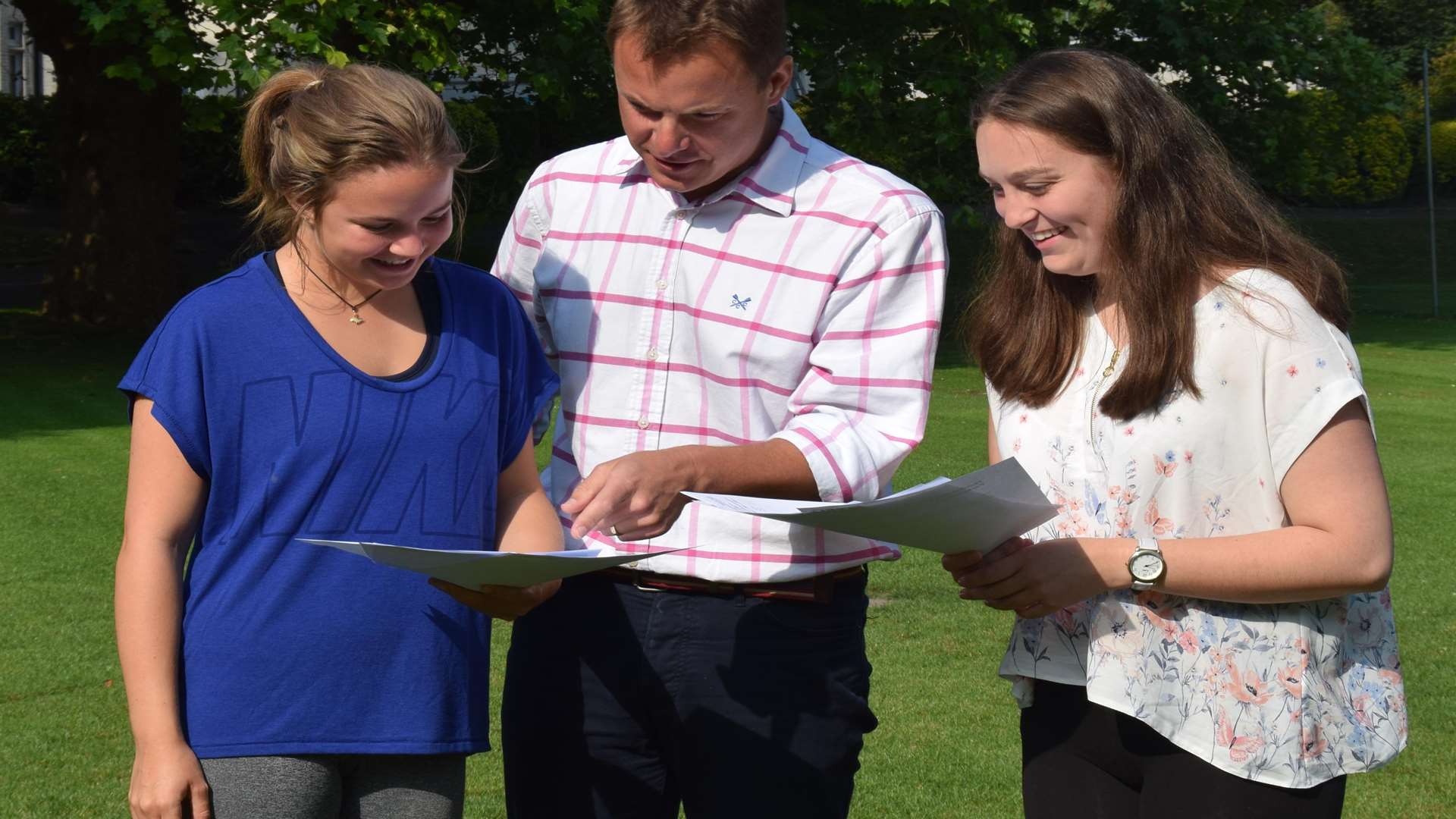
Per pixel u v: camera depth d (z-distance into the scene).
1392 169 35.78
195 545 1.99
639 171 2.42
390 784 2.03
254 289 1.97
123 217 15.41
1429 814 3.97
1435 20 39.78
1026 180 2.03
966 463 9.42
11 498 7.80
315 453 1.95
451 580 1.90
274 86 1.96
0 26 34.03
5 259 21.06
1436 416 12.00
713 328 2.33
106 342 14.48
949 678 5.12
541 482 2.48
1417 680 5.11
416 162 1.85
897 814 3.95
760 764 2.31
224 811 1.91
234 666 1.92
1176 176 1.99
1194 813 2.01
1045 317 2.18
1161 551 1.95
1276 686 1.97
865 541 2.36
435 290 2.12
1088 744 2.14
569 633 2.40
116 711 4.69
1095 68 2.02
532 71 13.20
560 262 2.46
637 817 2.44
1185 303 1.98
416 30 11.77
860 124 14.84
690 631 2.32
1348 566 1.88
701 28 2.04
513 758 2.48
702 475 2.06
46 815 3.85
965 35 15.08
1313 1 36.88
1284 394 1.93
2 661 5.14
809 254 2.31
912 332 2.30
